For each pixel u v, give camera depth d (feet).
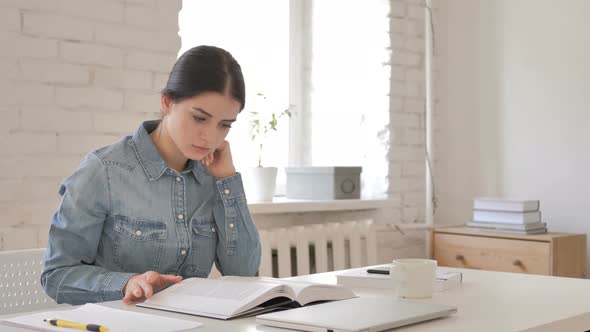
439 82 13.28
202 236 6.33
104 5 9.09
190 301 4.91
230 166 6.52
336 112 12.76
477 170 12.93
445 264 11.94
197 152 5.90
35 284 6.42
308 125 12.88
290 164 12.75
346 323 4.17
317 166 12.06
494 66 12.73
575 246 11.08
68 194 5.86
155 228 6.05
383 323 4.20
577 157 11.75
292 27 12.74
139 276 5.31
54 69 8.73
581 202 11.69
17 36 8.46
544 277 6.64
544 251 10.80
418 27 12.87
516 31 12.46
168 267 6.13
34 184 8.63
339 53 12.72
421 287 5.46
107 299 5.43
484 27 12.85
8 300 6.24
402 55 12.62
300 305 4.88
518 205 11.21
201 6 11.56
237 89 5.84
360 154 12.70
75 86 8.91
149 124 6.45
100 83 9.10
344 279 6.22
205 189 6.44
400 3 12.57
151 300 5.03
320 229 10.92
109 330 4.19
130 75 9.34
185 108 5.77
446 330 4.30
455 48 13.19
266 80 12.40
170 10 9.68
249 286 5.03
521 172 12.39
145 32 9.46
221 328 4.31
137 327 4.27
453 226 12.23
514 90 12.48
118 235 5.98
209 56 5.80
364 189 12.74
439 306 4.78
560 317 4.74
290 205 10.74
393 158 12.55
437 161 13.26
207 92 5.70
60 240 5.76
